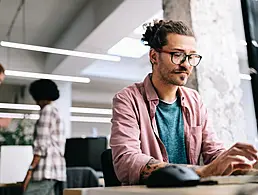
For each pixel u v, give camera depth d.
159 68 1.10
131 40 5.57
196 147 1.17
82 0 4.64
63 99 7.21
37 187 2.31
